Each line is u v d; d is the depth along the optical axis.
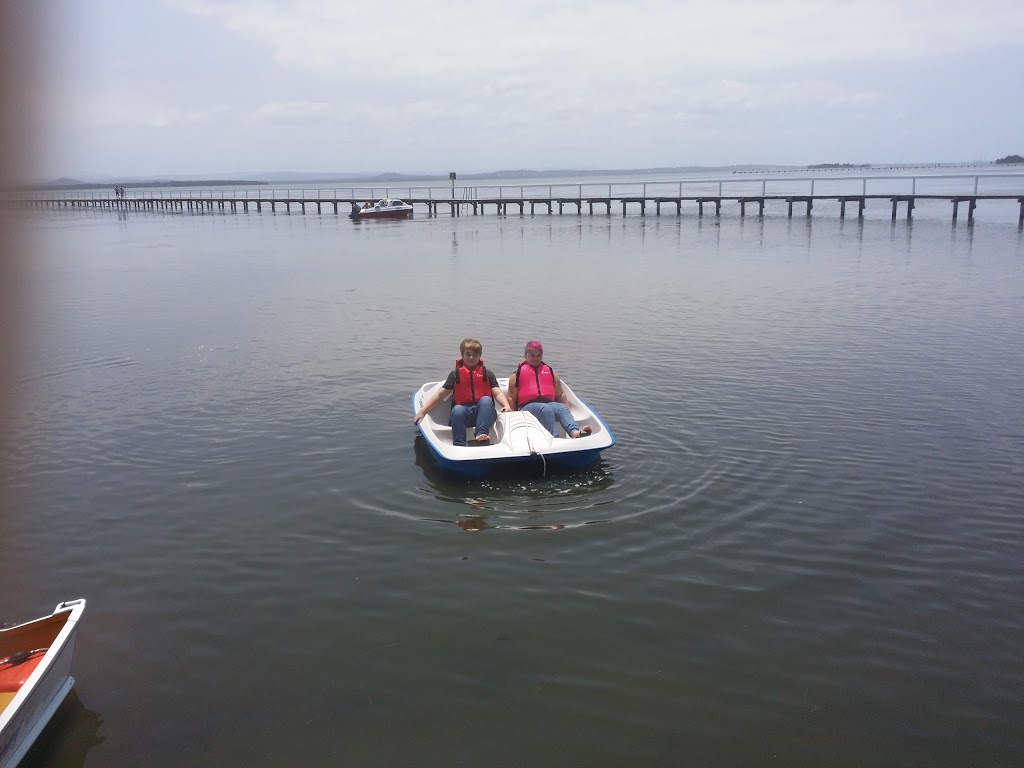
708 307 17.44
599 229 41.84
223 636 5.47
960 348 13.16
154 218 60.12
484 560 6.44
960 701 4.77
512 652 5.24
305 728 4.59
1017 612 5.64
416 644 5.34
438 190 105.38
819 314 16.41
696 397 10.62
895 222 41.47
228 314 17.41
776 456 8.49
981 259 24.86
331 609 5.77
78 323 16.45
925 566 6.26
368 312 17.47
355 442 9.12
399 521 7.15
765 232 37.41
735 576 6.14
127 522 7.19
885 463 8.27
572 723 4.60
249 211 71.06
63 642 4.68
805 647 5.27
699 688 4.89
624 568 6.28
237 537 6.89
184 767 4.32
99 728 4.61
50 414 10.24
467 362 8.84
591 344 13.91
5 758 4.16
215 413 10.23
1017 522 6.95
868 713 4.66
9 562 6.49
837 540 6.68
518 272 24.12
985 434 9.08
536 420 8.35
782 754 4.36
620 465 8.31
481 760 4.33
